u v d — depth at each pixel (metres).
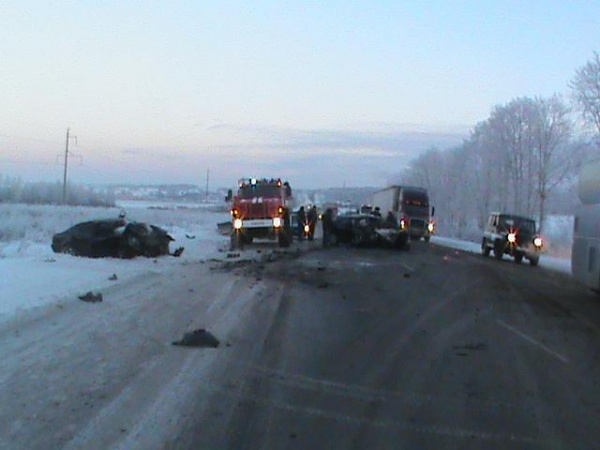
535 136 66.62
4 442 6.68
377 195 70.25
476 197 80.69
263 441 7.02
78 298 15.67
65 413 7.59
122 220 29.44
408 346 12.27
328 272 26.00
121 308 14.91
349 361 10.88
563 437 7.40
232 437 7.10
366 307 17.06
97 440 6.81
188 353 10.90
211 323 13.70
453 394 9.07
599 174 20.58
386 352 11.67
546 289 23.30
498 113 69.62
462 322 15.19
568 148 65.50
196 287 19.61
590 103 53.28
